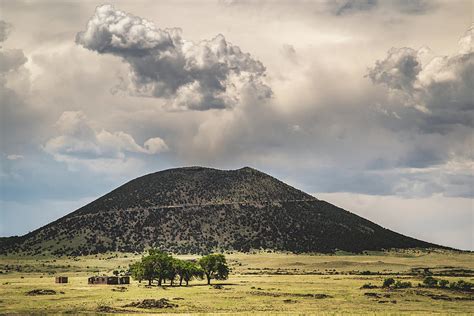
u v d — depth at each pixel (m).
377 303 151.88
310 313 125.62
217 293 176.88
